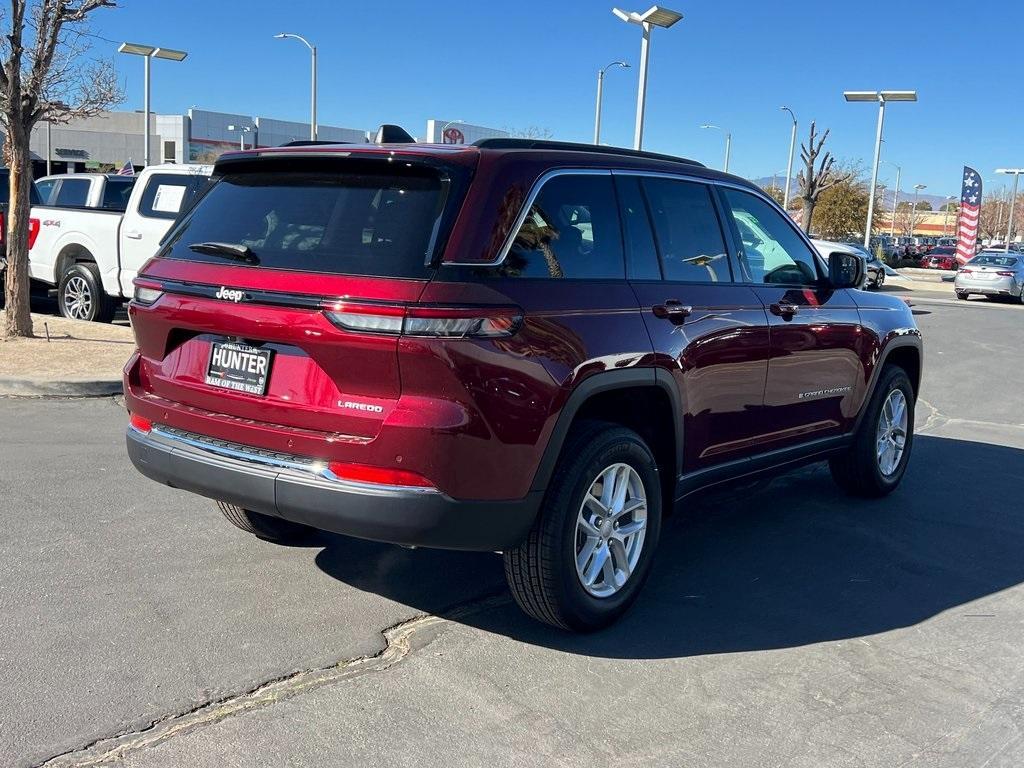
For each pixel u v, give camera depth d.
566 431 3.54
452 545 3.37
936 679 3.61
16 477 5.64
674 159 4.59
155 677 3.35
